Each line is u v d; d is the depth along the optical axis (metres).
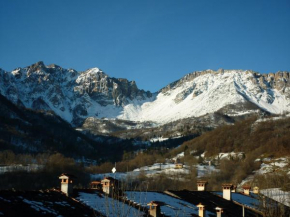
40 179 130.12
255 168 153.38
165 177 148.88
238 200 45.09
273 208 29.95
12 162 154.12
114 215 27.86
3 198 25.56
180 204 36.38
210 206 39.03
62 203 28.48
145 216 29.86
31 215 24.45
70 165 149.25
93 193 32.72
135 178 146.25
